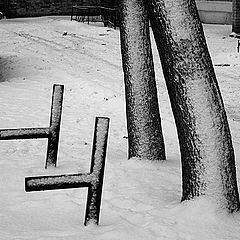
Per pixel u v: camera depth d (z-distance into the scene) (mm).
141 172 7254
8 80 17484
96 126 5387
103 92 15133
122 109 13328
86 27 31000
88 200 5422
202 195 5719
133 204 6051
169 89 5945
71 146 9391
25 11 38000
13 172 7293
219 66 19078
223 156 5730
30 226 5484
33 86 16328
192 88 5758
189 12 5809
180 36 5758
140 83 7738
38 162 7875
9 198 6305
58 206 6070
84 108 13477
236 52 21484
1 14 35656
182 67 5766
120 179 6906
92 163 5383
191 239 5203
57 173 7219
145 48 7773
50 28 30609
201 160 5734
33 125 11469
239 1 26984
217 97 5812
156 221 5516
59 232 5273
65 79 17188
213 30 30328
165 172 7324
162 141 7898
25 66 19516
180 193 6461
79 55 21922
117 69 18953
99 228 5379
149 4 5969
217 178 5699
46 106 13711
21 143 9578
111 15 32875
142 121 7766
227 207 5691
